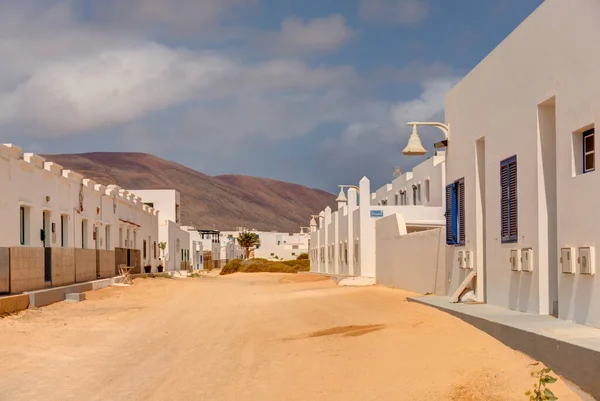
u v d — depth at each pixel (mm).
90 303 24922
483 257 16188
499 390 8188
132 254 46875
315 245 65625
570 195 10656
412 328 13070
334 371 10484
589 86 10023
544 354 8930
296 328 16234
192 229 104312
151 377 10672
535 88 12297
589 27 10039
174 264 72000
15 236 24625
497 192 14609
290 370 10938
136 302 26578
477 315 12242
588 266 9945
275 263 82812
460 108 17609
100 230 38438
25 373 10867
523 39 12930
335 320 16922
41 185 27609
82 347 13773
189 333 16203
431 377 9172
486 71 15375
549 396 7309
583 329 9641
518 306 13344
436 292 20281
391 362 10352
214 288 38250
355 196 42812
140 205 51812
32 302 21047
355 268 41125
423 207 36562
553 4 11430
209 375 10789
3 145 23156
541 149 12320
